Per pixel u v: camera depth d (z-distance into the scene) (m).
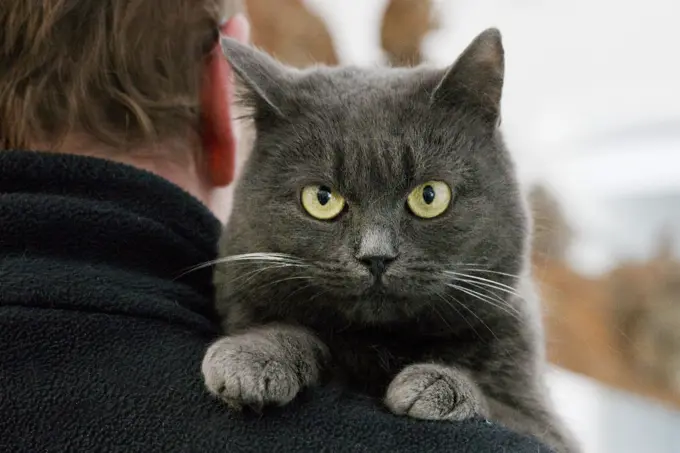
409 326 0.65
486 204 0.65
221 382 0.55
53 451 0.54
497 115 0.66
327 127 0.64
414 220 0.64
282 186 0.64
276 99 0.65
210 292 0.64
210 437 0.54
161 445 0.54
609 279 0.92
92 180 0.58
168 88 0.60
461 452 0.55
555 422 0.65
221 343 0.58
